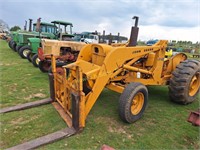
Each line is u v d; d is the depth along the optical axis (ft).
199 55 58.34
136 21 12.89
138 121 11.71
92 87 10.80
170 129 11.00
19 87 17.44
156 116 12.52
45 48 22.63
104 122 11.35
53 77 13.52
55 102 13.73
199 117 9.42
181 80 13.61
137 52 12.83
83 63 12.17
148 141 9.75
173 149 9.24
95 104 14.06
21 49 35.37
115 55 11.46
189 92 14.52
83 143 9.27
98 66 11.31
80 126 10.02
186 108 14.06
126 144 9.41
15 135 9.75
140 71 13.35
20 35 38.22
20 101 14.12
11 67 26.84
